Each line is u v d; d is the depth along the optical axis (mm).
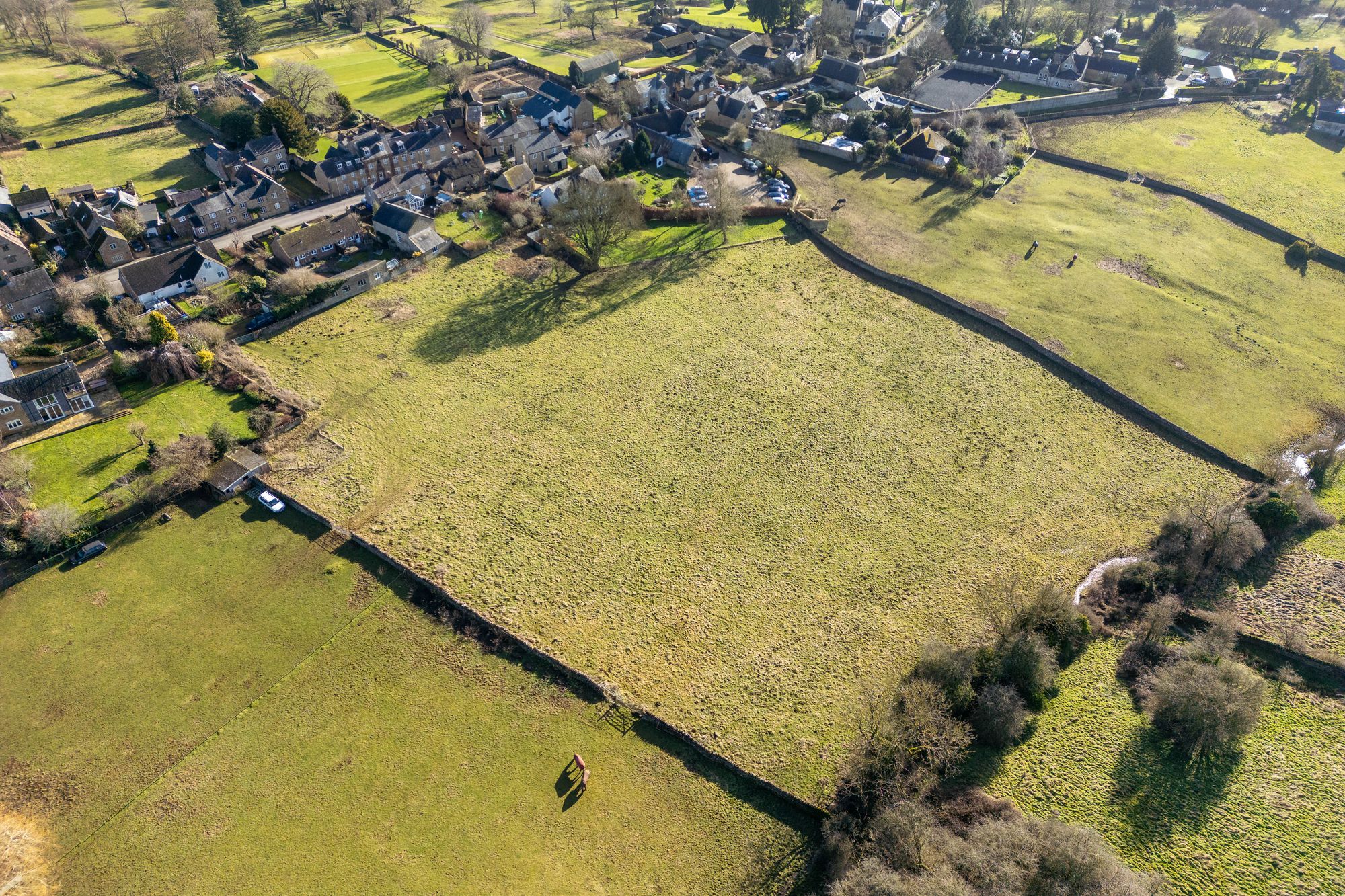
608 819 59938
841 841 56375
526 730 65250
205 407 94188
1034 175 147250
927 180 145500
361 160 137875
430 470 88500
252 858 57562
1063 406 98688
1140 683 67688
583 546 80625
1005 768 62000
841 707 67250
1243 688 62344
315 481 86375
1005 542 82000
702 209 132875
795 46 197000
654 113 164375
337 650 70625
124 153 152375
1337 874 55375
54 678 68062
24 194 125562
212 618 73000
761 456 91375
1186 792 60375
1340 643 71125
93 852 57781
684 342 108375
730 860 57875
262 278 112625
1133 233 130125
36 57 198750
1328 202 136750
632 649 71312
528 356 105312
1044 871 50938
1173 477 89375
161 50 181625
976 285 118188
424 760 63156
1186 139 158375
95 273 114938
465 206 135250
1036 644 66688
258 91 181750
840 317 113438
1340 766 62312
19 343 97938
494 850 58125
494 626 72125
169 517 81750
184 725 65125
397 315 111375
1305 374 102688
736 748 64188
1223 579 77625
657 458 90938
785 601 75875
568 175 144125
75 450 87312
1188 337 108500
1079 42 192750
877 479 88875
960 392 100625
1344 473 90250
